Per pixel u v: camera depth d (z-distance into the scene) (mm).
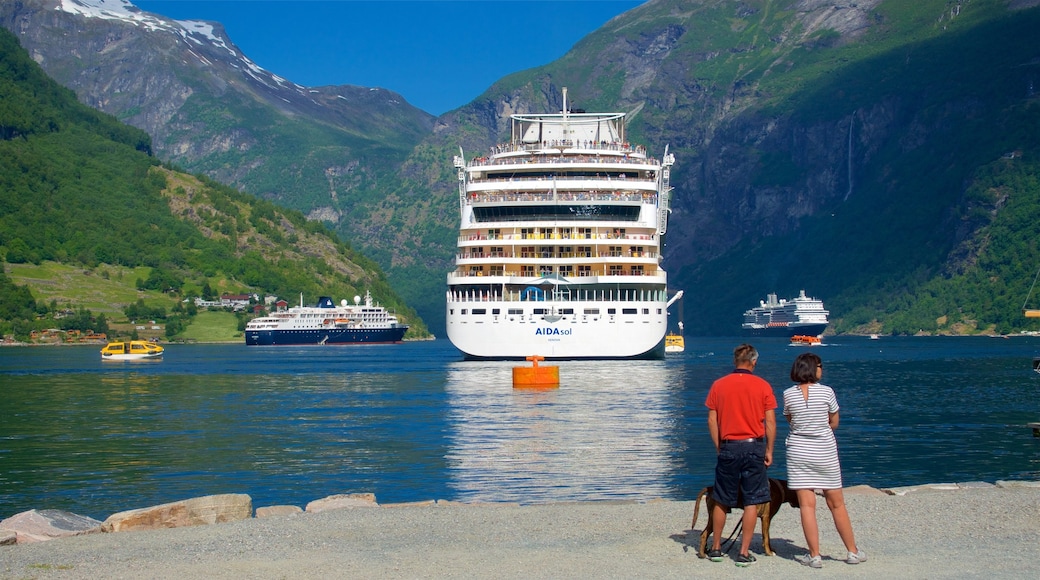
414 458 67812
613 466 62781
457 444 73875
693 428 80500
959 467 63656
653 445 71375
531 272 152125
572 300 149625
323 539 36281
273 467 65500
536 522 38719
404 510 41594
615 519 39188
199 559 33594
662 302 153250
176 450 73750
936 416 92938
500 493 55188
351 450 72125
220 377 166500
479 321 150750
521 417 89438
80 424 91625
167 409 105938
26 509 53656
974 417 91938
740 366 33812
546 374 121125
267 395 123625
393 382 141625
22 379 166500
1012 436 78125
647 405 97688
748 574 31297
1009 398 112500
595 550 34188
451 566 32281
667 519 39156
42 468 66312
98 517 51531
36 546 35781
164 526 39625
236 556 33969
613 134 175250
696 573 31422
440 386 127125
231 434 82688
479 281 150000
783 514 40156
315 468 64812
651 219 154375
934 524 37469
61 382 157000
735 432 32938
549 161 156750
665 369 142375
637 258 150875
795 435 32906
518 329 149500
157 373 183125
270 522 39344
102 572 32094
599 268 151875
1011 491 43219
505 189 153375
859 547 34531
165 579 31188
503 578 30906
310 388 134375
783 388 130500
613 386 119562
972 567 31594
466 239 154625
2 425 91125
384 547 34969
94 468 66188
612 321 149500
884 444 74000
